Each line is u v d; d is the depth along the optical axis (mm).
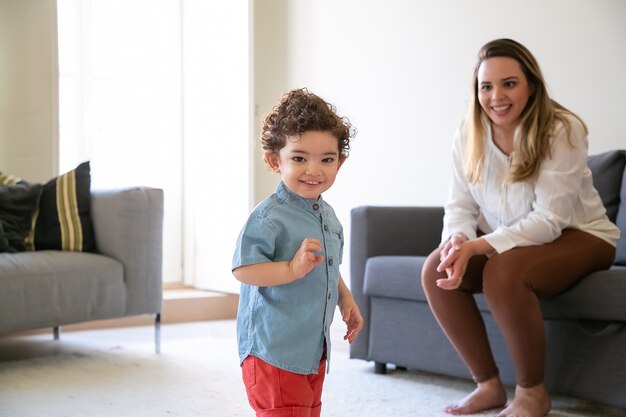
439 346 2846
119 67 5188
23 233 3490
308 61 4738
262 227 1629
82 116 5059
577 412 2502
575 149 2479
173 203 5309
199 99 5113
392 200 4238
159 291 3525
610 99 3305
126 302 3436
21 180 3783
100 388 2805
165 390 2777
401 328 2971
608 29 3301
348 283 4500
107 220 3498
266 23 5012
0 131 4594
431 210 3252
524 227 2436
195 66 5141
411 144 4133
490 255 2512
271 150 1665
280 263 1583
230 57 4855
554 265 2393
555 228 2441
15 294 3092
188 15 5188
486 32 3775
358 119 4434
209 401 2621
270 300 1652
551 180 2465
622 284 2301
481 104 2539
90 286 3309
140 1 5238
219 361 3318
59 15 4992
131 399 2646
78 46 5051
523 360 2369
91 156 5102
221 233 4953
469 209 2725
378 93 4312
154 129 5273
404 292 2906
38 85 4398
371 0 4348
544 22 3533
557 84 3492
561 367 2486
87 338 3955
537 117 2494
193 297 4699
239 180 4816
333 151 1620
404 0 4164
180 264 5301
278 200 1669
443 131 3973
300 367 1624
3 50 4551
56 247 3502
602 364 2381
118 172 5195
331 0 4582
